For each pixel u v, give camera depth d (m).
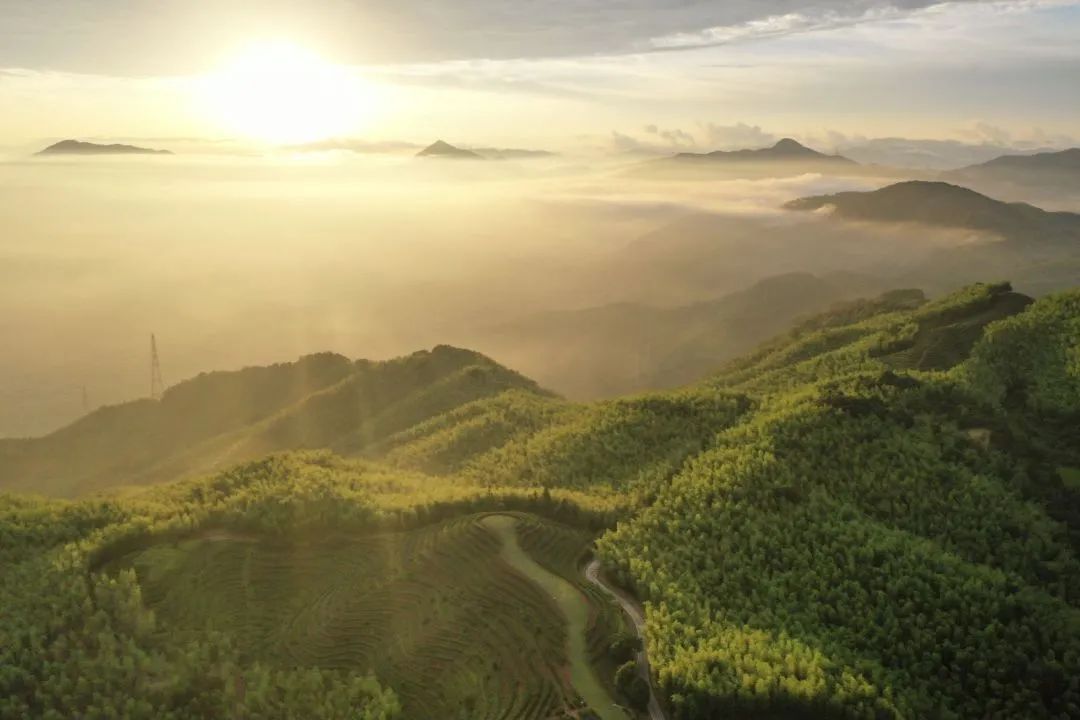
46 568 85.75
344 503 102.06
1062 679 69.25
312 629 81.88
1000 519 90.94
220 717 67.00
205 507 102.62
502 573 87.00
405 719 69.56
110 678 68.50
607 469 125.75
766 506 94.12
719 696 63.59
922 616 75.25
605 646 74.31
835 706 62.94
